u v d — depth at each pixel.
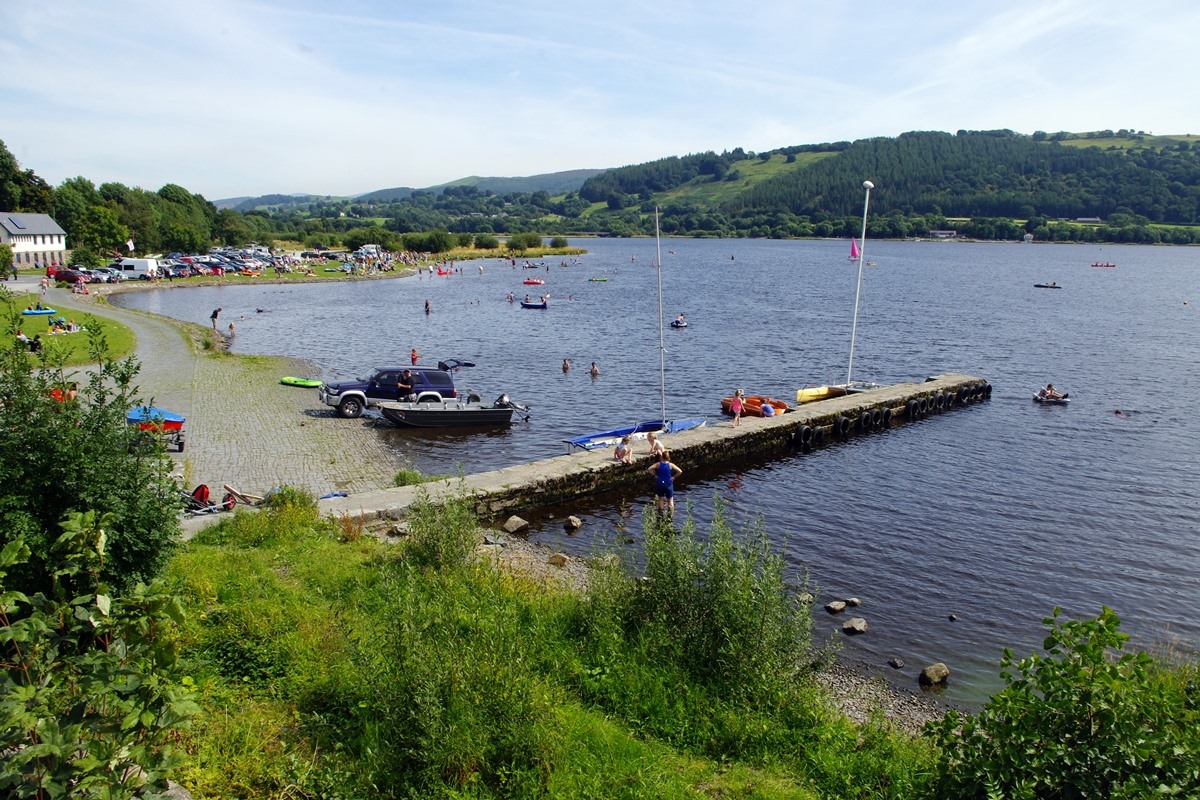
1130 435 33.62
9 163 114.62
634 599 12.35
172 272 104.06
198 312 74.50
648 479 27.23
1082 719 6.47
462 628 10.95
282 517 17.48
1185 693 8.38
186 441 28.53
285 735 8.68
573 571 18.27
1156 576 19.27
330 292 99.06
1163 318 75.06
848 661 14.79
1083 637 6.76
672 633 11.41
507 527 22.03
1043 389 42.81
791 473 28.33
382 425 33.28
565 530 22.27
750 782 8.55
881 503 24.81
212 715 8.80
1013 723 6.73
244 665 10.04
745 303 86.88
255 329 64.00
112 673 6.03
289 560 15.23
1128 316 76.56
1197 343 59.69
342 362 49.53
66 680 7.26
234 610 11.40
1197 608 17.61
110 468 9.95
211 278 105.62
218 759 7.86
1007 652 7.17
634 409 38.22
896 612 17.05
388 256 148.12
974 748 7.13
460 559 15.09
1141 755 6.02
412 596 11.16
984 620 16.77
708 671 10.79
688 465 28.58
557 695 9.87
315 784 7.70
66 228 119.81
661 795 8.05
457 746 8.02
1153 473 28.02
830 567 19.55
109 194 137.00
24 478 9.55
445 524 15.94
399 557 15.28
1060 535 21.94
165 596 6.86
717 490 26.25
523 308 81.94
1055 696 6.54
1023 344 59.28
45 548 9.13
